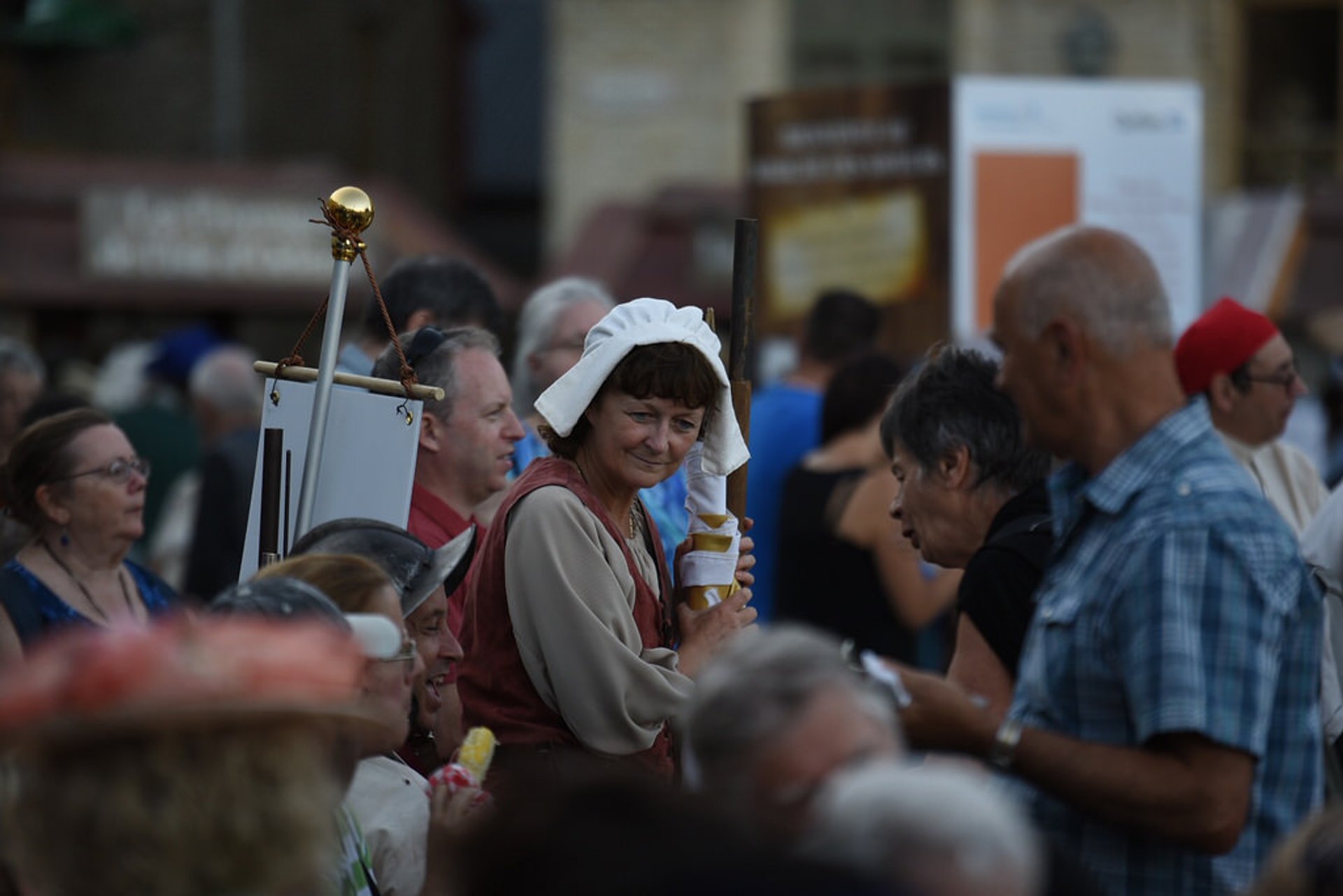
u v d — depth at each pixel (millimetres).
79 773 5410
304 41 51250
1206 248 25641
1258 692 7539
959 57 38969
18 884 6152
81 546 12266
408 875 8570
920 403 10281
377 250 35625
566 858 4797
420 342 11844
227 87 48281
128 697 5320
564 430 9766
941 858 4734
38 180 35594
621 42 40000
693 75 39906
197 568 18625
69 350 36219
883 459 16188
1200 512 7703
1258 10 38969
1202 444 7941
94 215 34062
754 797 5867
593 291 14852
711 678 6098
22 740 5391
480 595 10062
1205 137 38062
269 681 5480
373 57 54281
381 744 8094
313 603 7238
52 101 46781
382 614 8031
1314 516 14281
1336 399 22500
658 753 9836
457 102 60281
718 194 37219
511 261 60594
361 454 10602
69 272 34375
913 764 8156
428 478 11805
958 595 9758
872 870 4664
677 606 10508
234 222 34938
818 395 18141
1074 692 7949
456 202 60312
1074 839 8125
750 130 19859
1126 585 7746
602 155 40219
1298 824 7961
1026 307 7969
